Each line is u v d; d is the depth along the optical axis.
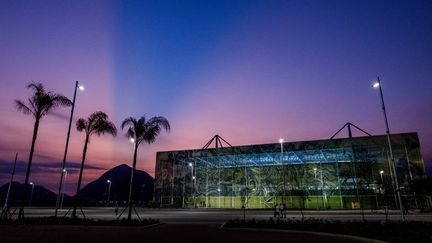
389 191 64.88
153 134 29.92
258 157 79.94
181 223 27.30
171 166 88.69
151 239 16.86
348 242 15.18
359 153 70.19
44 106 26.48
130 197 27.70
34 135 26.17
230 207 79.19
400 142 67.25
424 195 52.91
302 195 72.56
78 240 16.33
